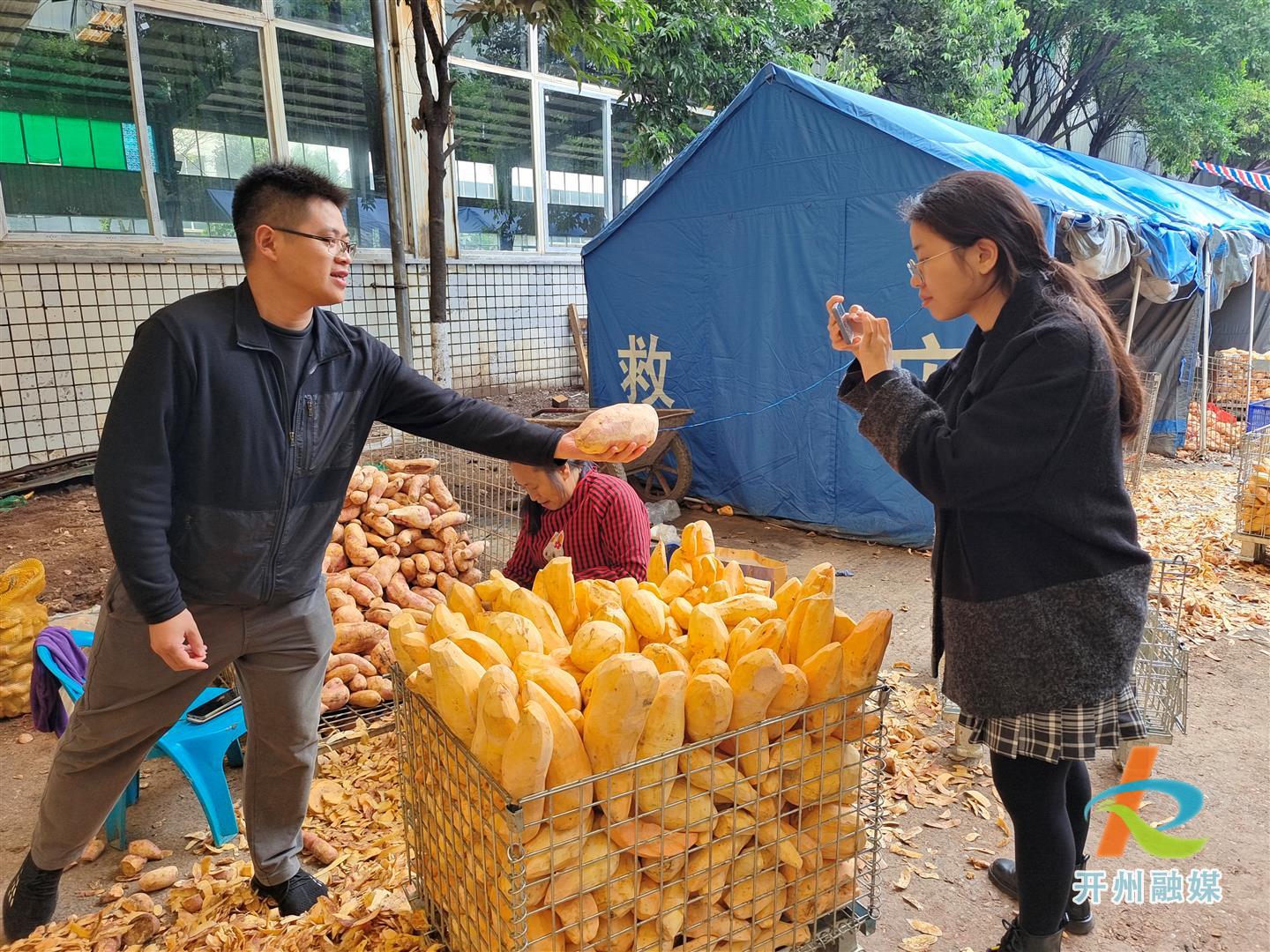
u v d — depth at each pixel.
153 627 1.99
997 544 1.84
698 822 1.73
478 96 10.85
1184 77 17.22
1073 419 1.70
